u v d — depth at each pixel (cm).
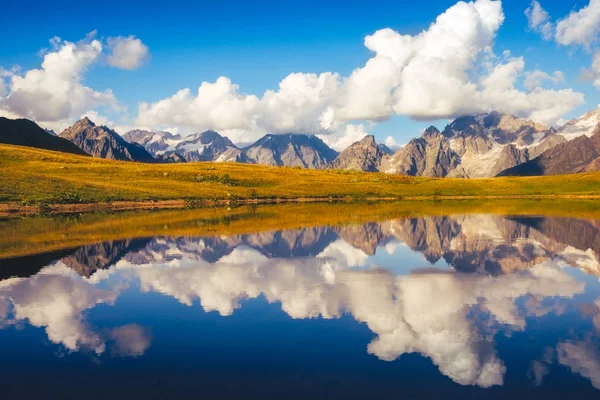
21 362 1886
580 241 5012
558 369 1770
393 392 1608
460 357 1883
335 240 5197
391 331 2186
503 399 1558
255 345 2028
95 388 1662
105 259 4072
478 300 2697
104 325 2331
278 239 5278
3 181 11600
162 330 2241
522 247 4644
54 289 3039
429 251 4431
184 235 5625
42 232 5959
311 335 2144
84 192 12088
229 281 3225
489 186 19288
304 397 1580
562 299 2703
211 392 1622
